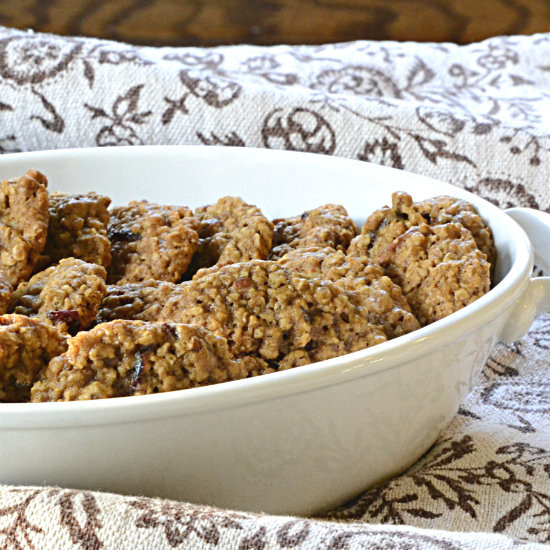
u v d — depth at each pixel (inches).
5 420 27.4
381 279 31.2
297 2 48.2
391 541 27.8
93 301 30.4
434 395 29.8
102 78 38.8
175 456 28.2
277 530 27.8
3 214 32.0
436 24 49.3
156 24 47.6
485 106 41.9
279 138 38.6
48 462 28.1
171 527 27.7
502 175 38.0
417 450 31.0
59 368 28.3
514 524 30.0
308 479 29.4
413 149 38.2
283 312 29.7
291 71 43.1
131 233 33.3
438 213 33.1
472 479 30.8
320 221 34.2
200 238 33.8
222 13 47.9
